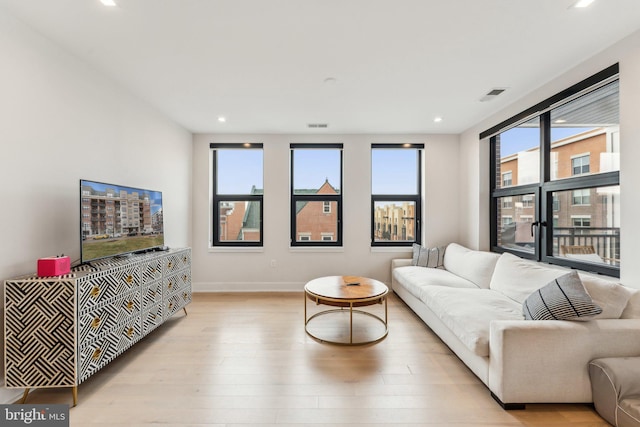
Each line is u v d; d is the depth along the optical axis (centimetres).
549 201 289
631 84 201
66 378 177
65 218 221
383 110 347
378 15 183
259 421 169
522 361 176
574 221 263
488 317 221
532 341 176
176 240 391
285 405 182
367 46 217
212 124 399
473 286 322
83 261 210
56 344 177
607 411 163
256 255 441
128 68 249
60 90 216
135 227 271
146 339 274
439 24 192
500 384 178
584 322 183
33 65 196
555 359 176
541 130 292
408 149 459
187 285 333
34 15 182
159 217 312
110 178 269
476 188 402
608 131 228
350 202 445
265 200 441
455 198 448
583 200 254
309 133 442
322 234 459
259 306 368
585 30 198
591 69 231
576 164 258
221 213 457
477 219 399
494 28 196
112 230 241
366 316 337
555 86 267
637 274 197
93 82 248
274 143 441
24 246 191
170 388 199
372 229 459
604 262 236
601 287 194
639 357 173
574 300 183
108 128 266
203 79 269
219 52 225
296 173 458
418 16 183
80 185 208
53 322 176
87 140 242
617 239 226
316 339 271
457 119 382
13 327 175
